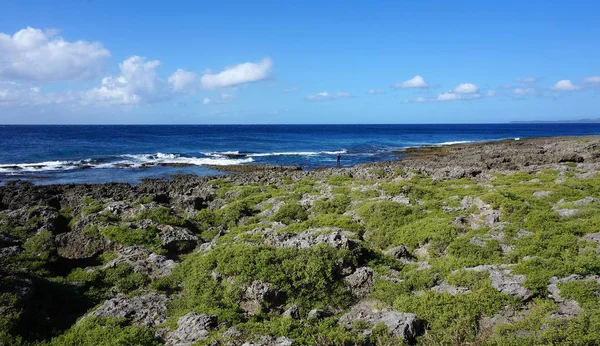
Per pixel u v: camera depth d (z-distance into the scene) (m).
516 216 18.23
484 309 11.62
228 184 34.38
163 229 19.88
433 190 25.58
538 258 13.59
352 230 19.69
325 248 14.76
